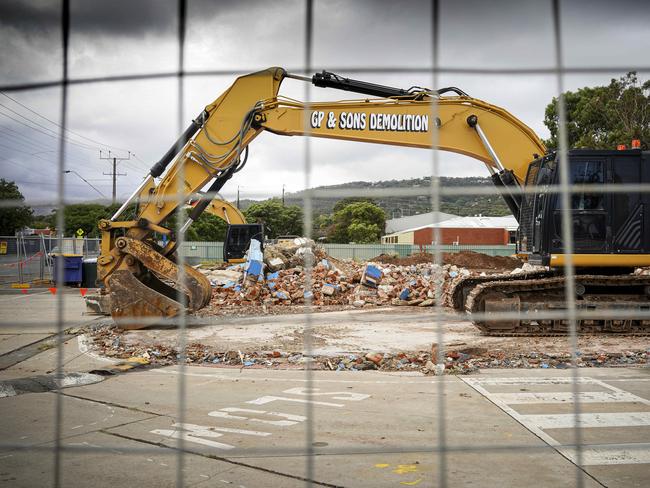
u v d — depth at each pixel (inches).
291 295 729.0
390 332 472.7
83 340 416.8
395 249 1381.6
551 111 1162.6
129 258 477.7
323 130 515.5
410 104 516.4
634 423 203.2
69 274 971.3
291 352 366.9
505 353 358.0
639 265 427.5
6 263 975.0
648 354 352.5
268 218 1263.5
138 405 230.2
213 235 1051.9
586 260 431.2
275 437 186.2
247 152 509.7
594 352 363.3
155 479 145.7
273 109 508.1
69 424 200.4
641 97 1065.5
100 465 155.8
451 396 248.2
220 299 711.7
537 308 436.1
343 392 257.6
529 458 161.9
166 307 467.8
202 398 244.7
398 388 265.4
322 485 141.6
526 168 502.9
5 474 148.3
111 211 500.4
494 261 1083.3
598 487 141.5
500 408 226.1
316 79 510.9
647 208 427.2
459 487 140.3
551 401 237.5
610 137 1051.3
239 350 375.2
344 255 1384.1
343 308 673.6
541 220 436.5
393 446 174.9
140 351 368.8
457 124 512.4
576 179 430.6
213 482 143.6
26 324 84.3
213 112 504.4
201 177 493.4
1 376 288.7
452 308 534.6
